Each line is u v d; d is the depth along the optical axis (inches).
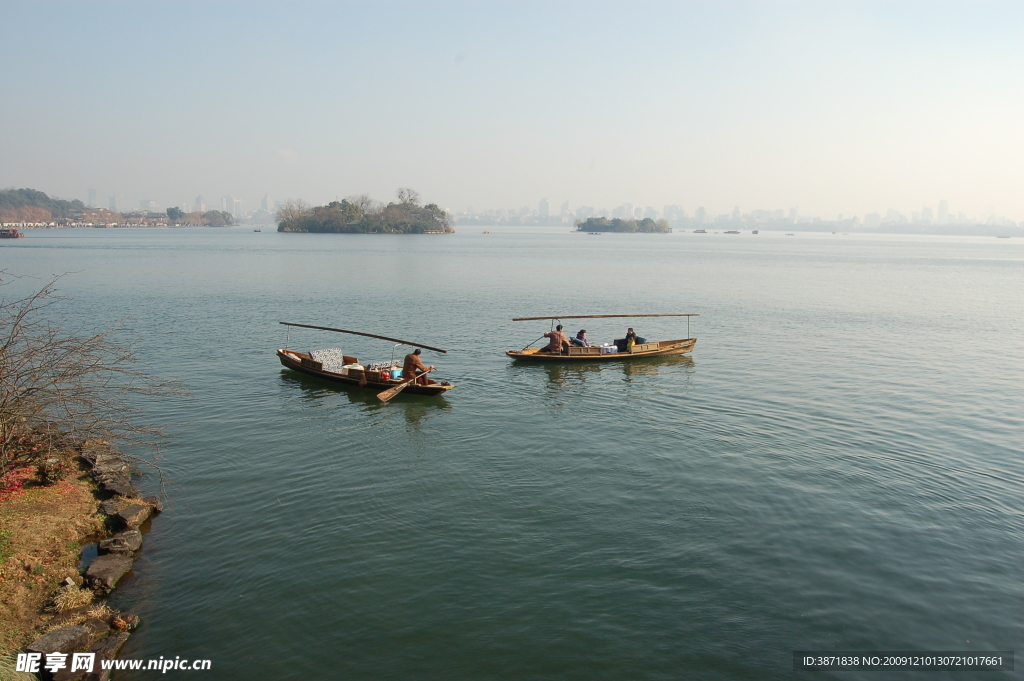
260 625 461.4
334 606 483.2
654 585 509.4
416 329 1653.5
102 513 594.9
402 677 415.2
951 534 582.9
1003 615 473.7
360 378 1039.6
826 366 1250.0
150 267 3398.1
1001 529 591.5
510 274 3336.6
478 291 2554.1
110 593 490.6
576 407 961.5
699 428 863.7
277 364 1213.7
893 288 2854.3
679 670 421.4
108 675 406.9
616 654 435.8
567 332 1670.8
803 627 461.4
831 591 501.4
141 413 896.9
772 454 768.3
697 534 583.8
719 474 710.5
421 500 650.8
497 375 1162.0
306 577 518.0
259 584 507.8
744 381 1123.9
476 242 7534.5
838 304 2267.5
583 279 3144.7
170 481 685.3
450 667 424.5
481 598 494.3
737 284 2984.7
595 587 507.5
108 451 719.1
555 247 6663.4
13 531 538.0
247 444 796.0
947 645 443.5
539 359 1254.9
